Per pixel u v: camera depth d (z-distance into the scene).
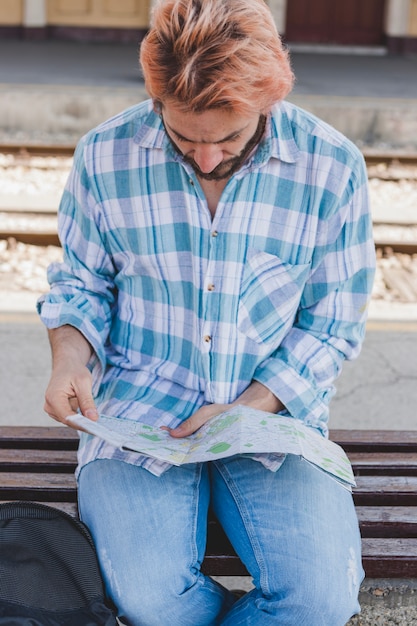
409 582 2.22
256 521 1.86
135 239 1.98
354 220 1.96
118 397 2.05
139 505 1.85
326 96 7.62
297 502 1.86
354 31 11.56
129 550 1.80
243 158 1.83
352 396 3.49
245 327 1.97
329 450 1.86
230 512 1.93
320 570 1.77
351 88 8.30
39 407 3.33
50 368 3.65
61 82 7.92
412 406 3.44
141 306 2.05
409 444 2.44
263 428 1.81
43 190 5.55
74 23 11.49
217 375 1.99
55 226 5.14
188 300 1.99
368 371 3.70
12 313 4.18
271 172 1.91
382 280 4.77
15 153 6.04
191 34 1.58
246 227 1.92
